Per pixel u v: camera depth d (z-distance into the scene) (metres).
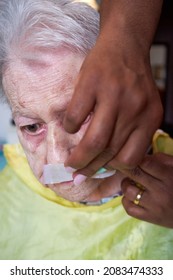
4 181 0.98
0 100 0.73
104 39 0.42
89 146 0.40
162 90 3.28
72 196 0.75
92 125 0.40
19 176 0.96
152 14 0.44
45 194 0.94
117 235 0.88
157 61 3.29
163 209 0.63
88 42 0.62
